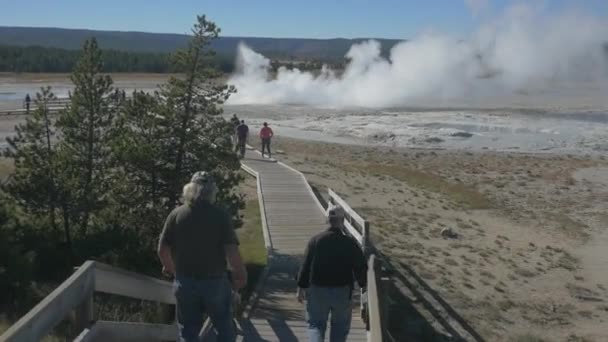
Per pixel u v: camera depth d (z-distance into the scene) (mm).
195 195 5352
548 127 58031
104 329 5215
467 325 14500
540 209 28125
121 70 141625
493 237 22828
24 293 12516
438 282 17281
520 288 17531
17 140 16422
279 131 54375
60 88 88125
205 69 16859
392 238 21438
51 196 15867
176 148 16844
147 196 16859
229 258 5391
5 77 113688
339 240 6836
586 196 31188
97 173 16828
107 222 16578
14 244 13586
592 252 21703
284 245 17469
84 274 4645
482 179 34750
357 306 11625
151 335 6598
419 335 13703
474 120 63000
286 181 27438
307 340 9453
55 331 9055
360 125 57844
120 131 16781
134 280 5742
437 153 43781
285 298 12430
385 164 39094
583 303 16781
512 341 14016
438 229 23344
